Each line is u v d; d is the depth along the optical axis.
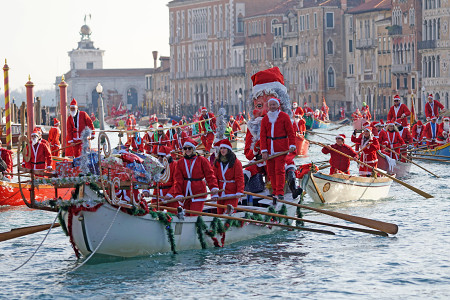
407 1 109.50
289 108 22.89
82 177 16.95
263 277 16.92
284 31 145.00
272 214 20.59
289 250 19.58
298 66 140.25
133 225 17.77
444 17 103.06
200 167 19.38
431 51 104.81
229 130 57.53
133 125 80.75
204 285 16.34
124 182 17.59
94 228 17.27
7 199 27.88
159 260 18.38
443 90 103.00
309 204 27.52
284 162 21.34
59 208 17.42
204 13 173.75
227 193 19.92
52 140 37.47
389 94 116.25
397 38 112.44
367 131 29.86
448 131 43.12
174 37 186.00
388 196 29.47
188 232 19.06
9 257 19.34
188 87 182.12
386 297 15.41
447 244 19.91
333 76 132.88
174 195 19.45
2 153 29.73
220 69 168.25
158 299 15.45
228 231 20.00
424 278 16.67
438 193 30.08
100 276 17.06
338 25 132.38
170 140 37.16
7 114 40.31
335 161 28.31
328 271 17.38
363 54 122.94
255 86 22.98
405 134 39.09
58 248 20.28
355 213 25.28
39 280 16.94
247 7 164.62
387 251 19.28
